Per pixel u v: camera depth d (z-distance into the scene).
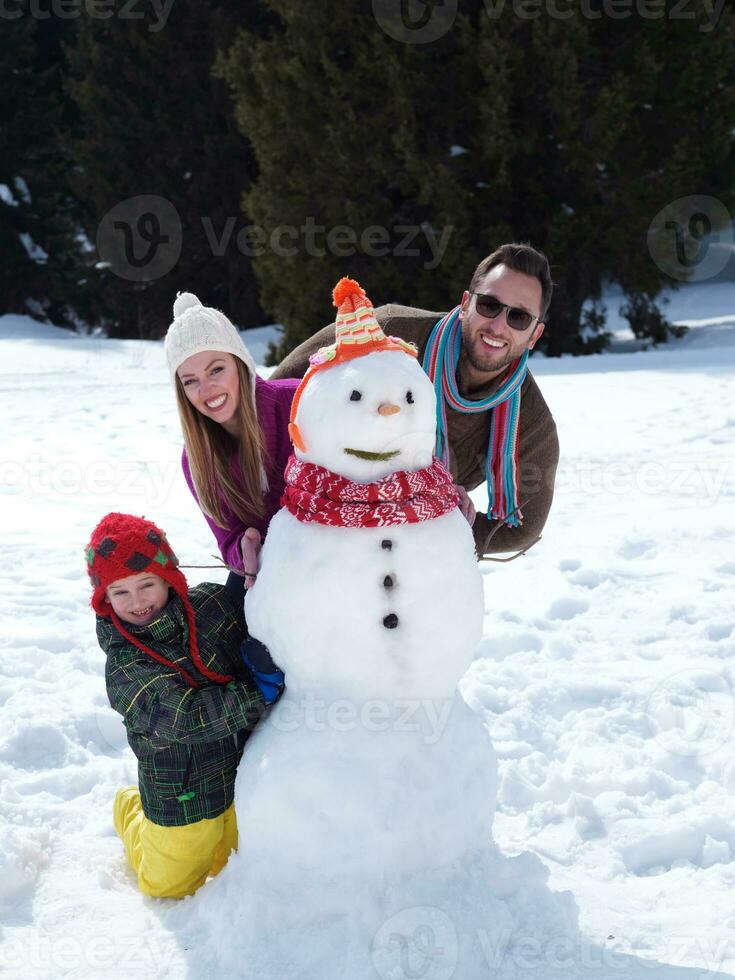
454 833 2.66
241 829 2.69
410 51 17.39
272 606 2.64
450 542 2.66
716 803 3.33
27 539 6.50
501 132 16.83
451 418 3.45
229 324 3.01
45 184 29.33
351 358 2.64
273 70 19.20
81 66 26.73
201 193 25.38
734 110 17.23
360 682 2.62
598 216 17.42
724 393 10.73
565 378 12.55
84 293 29.25
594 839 3.19
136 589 2.79
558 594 5.24
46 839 3.16
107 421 10.92
